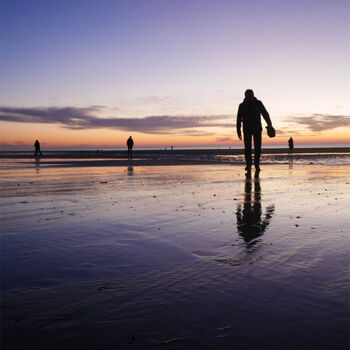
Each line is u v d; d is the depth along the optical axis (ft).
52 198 15.93
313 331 4.16
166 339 4.04
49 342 4.03
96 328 4.32
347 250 7.34
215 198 15.29
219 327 4.28
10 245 8.03
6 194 17.47
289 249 7.46
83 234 9.05
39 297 5.20
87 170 37.24
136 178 26.50
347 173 29.71
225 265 6.50
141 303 4.95
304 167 39.32
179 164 48.21
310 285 5.49
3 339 4.09
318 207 12.69
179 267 6.42
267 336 4.07
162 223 10.26
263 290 5.32
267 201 14.25
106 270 6.31
